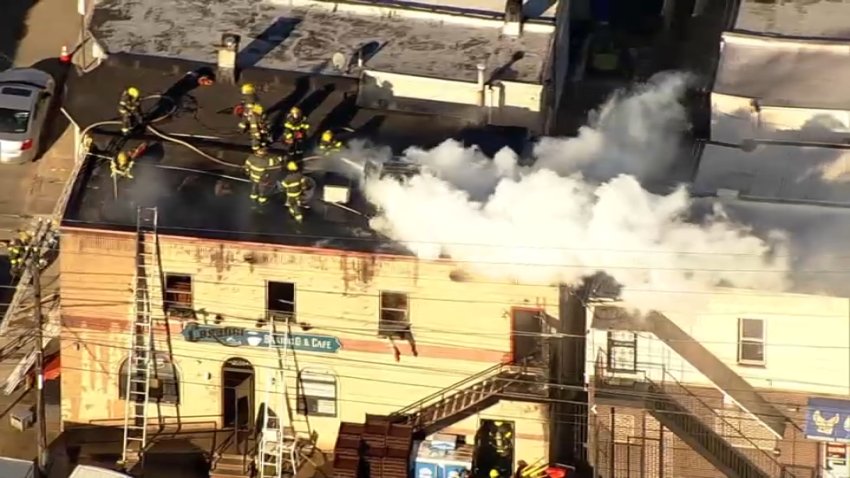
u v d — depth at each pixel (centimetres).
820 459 16575
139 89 19788
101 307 17838
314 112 19538
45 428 17725
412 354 17625
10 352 19125
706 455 16688
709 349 16700
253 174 17888
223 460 17762
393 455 17250
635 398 16562
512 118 19800
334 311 17538
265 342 17738
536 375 17388
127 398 17762
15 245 19375
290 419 18100
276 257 17362
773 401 16675
